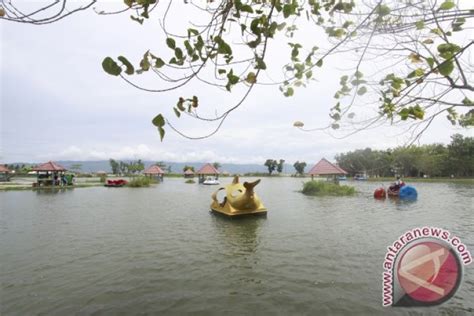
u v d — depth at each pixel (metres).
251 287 5.07
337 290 4.88
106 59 1.59
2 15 1.42
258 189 32.62
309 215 12.99
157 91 1.71
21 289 5.05
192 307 4.39
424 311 4.16
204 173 47.69
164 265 6.27
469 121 2.18
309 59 2.15
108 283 5.29
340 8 1.85
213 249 7.49
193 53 1.72
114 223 11.34
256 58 1.85
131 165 73.38
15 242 8.33
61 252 7.29
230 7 1.71
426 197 20.84
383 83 1.98
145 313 4.22
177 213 13.97
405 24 1.73
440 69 1.66
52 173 34.31
